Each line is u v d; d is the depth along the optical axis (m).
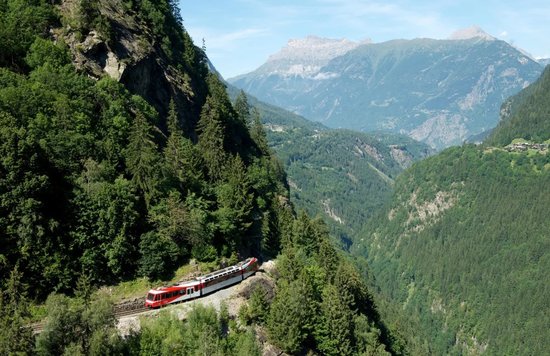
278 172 189.38
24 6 113.00
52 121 90.81
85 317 65.81
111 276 87.44
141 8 145.88
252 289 94.62
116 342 67.12
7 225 75.56
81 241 82.88
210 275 93.12
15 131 79.12
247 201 117.31
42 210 79.88
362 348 105.94
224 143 150.00
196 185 111.06
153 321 78.25
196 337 76.19
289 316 88.06
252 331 84.88
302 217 140.50
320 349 96.00
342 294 115.69
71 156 90.06
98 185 87.44
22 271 76.56
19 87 90.81
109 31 121.25
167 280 92.69
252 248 119.75
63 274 79.56
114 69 118.25
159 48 146.25
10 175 76.50
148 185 96.25
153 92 131.75
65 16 118.88
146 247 90.50
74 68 108.38
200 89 165.12
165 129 127.50
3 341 60.12
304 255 127.19
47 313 68.44
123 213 88.12
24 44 104.94
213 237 104.56
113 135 100.62
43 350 62.50
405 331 198.00
